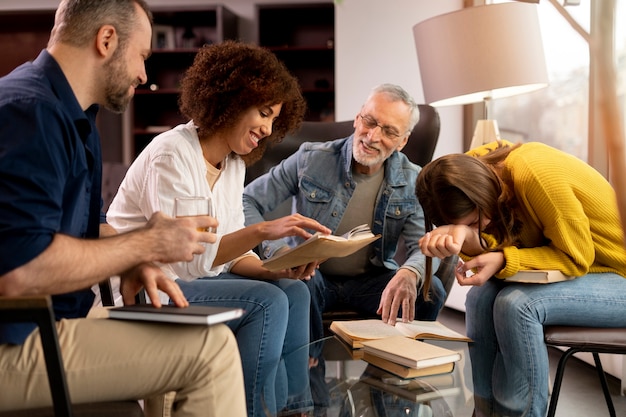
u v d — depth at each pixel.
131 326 1.23
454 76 2.85
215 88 1.84
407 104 2.38
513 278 1.88
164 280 1.33
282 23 7.64
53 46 1.34
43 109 1.15
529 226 1.96
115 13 1.34
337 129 2.91
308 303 2.04
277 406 1.37
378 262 2.49
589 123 3.29
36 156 1.11
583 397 2.59
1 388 1.16
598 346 1.81
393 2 4.86
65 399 1.04
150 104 7.93
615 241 1.92
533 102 4.12
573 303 1.83
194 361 1.21
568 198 1.85
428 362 1.51
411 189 2.49
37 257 1.08
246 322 1.82
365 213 2.51
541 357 1.83
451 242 1.80
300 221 1.82
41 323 1.01
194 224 1.29
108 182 5.06
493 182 1.86
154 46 7.71
